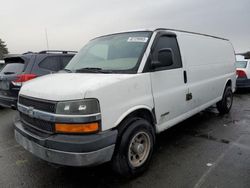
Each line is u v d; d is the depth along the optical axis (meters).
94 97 2.68
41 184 3.15
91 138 2.63
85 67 3.75
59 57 6.63
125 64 3.44
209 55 5.30
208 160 3.66
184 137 4.73
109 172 3.39
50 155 2.74
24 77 5.63
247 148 4.10
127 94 3.07
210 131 5.08
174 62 4.02
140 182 3.10
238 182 3.00
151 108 3.46
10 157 4.01
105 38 4.21
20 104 3.36
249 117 6.20
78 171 3.45
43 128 2.91
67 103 2.64
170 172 3.32
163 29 3.99
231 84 6.66
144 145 3.37
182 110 4.23
